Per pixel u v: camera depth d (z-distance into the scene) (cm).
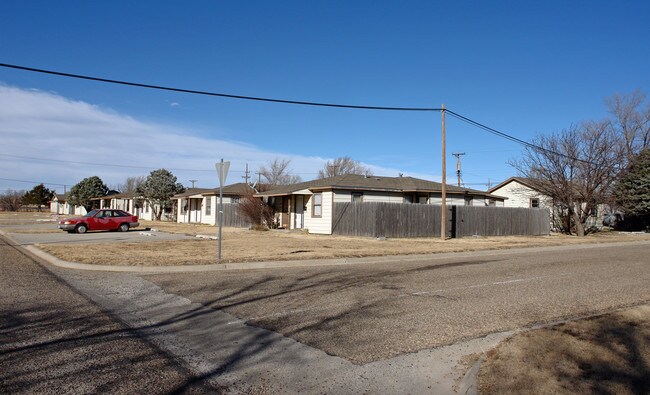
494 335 658
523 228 3172
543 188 3262
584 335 621
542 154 3194
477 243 2300
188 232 3045
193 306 846
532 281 1131
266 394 464
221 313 792
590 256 1772
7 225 3812
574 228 3578
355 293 970
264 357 571
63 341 621
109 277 1181
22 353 569
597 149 3061
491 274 1255
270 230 3238
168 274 1246
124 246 1936
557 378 475
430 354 582
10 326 691
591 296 930
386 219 2584
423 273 1274
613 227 4262
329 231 2855
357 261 1574
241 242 2227
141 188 5438
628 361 519
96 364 536
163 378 498
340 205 2789
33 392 454
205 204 4394
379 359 565
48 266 1370
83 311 797
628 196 3619
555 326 671
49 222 4400
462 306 844
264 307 837
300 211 3347
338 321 738
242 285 1067
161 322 732
